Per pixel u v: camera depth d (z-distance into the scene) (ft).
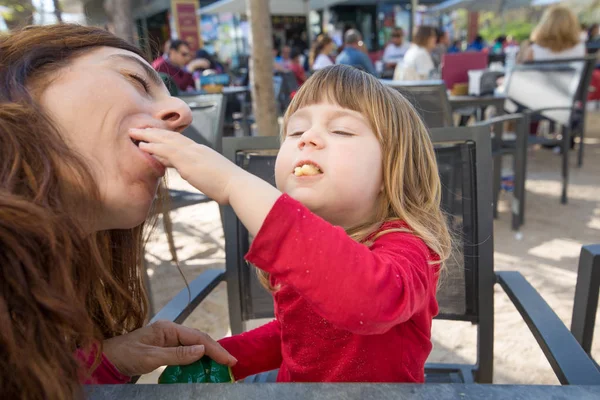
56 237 1.46
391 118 2.39
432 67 15.02
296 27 40.09
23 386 1.38
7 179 1.46
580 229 9.52
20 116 1.56
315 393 1.43
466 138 3.75
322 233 1.77
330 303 1.76
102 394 1.47
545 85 10.80
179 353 2.49
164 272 8.38
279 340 3.11
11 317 1.37
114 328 2.53
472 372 3.78
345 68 2.61
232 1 29.45
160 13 37.40
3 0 8.23
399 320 1.86
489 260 3.67
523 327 6.27
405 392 1.42
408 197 2.53
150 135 1.79
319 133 2.24
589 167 14.12
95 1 19.01
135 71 1.89
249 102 18.04
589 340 3.51
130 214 1.82
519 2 32.55
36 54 1.74
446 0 40.91
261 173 4.02
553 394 1.39
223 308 7.18
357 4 39.63
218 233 10.22
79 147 1.66
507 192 12.05
